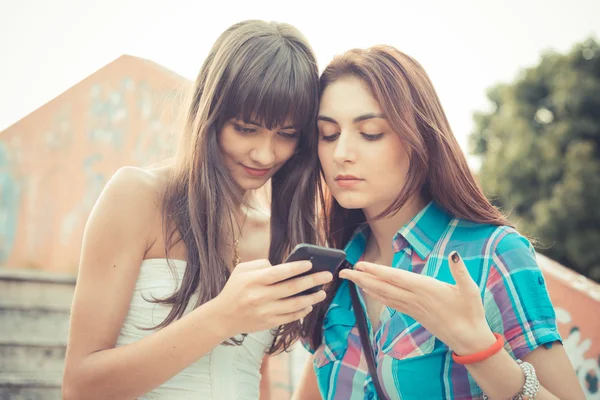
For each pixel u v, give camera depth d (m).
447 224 2.10
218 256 2.06
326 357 2.12
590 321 3.77
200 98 2.16
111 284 1.96
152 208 2.09
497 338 1.67
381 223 2.17
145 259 2.09
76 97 5.55
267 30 2.06
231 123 2.02
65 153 5.50
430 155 2.04
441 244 2.04
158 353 1.76
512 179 11.42
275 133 2.05
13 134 5.46
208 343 1.73
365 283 1.68
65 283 5.15
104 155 5.52
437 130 2.02
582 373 3.75
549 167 11.12
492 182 11.62
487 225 2.03
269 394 2.57
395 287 1.66
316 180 2.28
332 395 2.07
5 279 4.99
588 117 11.41
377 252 2.28
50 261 5.40
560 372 1.77
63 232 5.44
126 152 5.52
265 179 2.15
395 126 1.93
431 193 2.11
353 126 1.97
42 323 4.93
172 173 2.19
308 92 2.01
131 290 2.02
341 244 2.38
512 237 1.94
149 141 5.52
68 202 5.47
